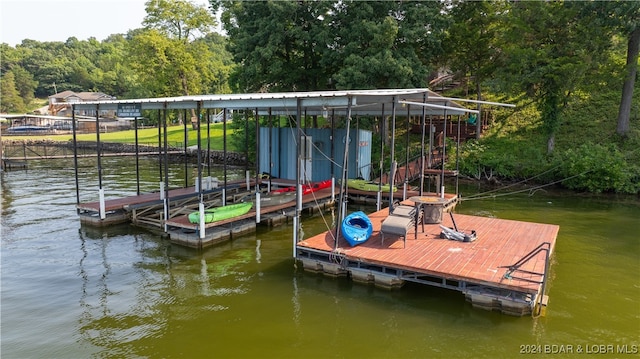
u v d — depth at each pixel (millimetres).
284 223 14930
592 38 20391
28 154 41281
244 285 9391
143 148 42125
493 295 7754
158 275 10078
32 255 11492
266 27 23141
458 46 25281
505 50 22844
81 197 19609
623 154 21469
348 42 22734
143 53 42312
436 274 8156
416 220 10453
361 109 17562
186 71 43250
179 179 25797
